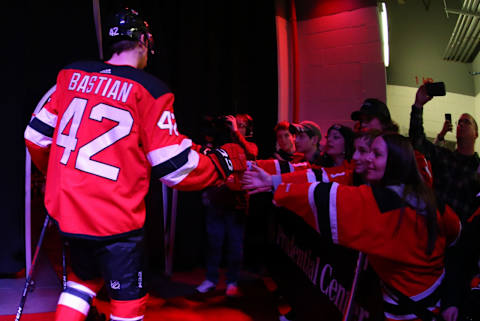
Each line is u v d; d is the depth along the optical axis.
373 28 4.61
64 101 1.84
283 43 4.88
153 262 4.38
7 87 3.86
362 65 4.67
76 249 1.79
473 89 7.41
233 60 4.80
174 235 4.25
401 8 6.91
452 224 1.81
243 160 2.07
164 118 1.78
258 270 4.51
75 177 1.71
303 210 1.75
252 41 4.92
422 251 1.68
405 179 1.70
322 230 1.71
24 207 3.91
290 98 4.99
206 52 4.70
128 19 1.91
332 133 2.75
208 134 3.96
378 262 1.78
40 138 1.91
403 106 6.89
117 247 1.73
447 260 1.73
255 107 4.89
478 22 5.86
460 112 7.31
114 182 1.71
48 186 1.80
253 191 1.96
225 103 4.79
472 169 3.20
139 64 1.96
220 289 3.88
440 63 7.14
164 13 4.41
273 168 2.61
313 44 4.92
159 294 3.68
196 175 1.85
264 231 4.64
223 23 4.79
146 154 1.77
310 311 2.50
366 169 1.87
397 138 1.74
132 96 1.74
